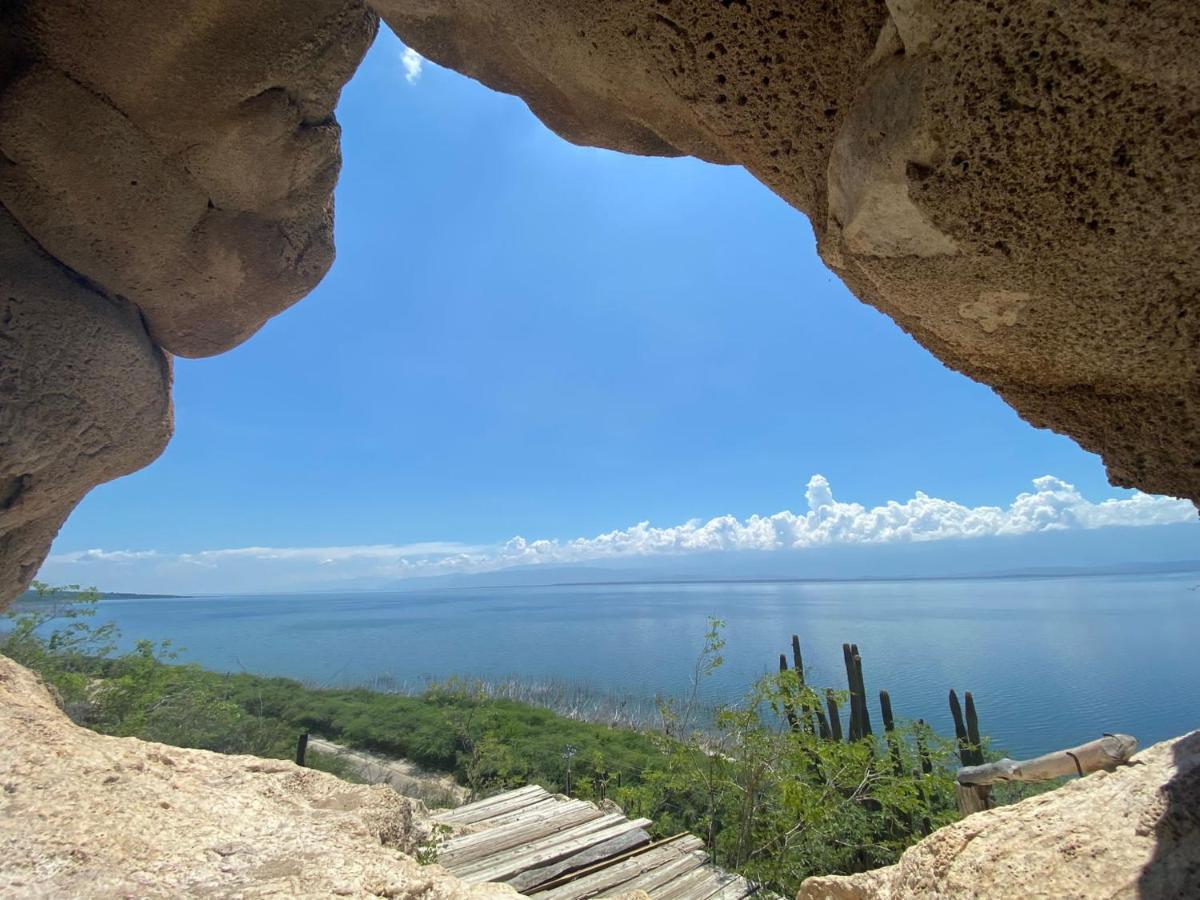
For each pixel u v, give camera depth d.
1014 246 1.37
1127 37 1.04
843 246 1.70
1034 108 1.17
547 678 29.58
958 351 1.82
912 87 1.29
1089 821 1.88
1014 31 1.12
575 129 3.29
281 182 3.96
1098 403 1.68
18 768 1.84
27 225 3.49
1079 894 1.62
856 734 10.76
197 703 10.27
